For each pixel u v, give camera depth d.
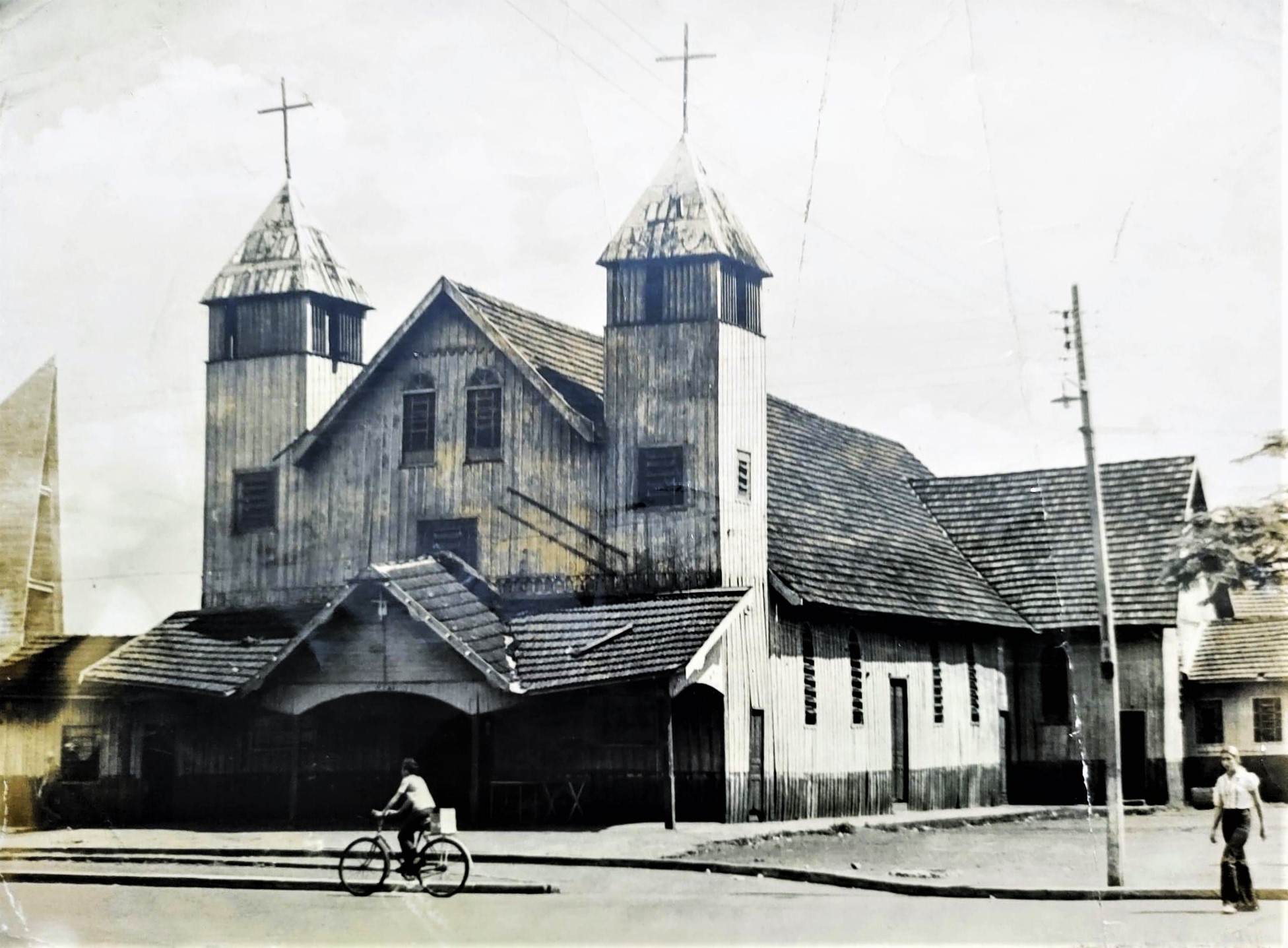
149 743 28.53
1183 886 19.23
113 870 21.95
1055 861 22.19
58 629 30.42
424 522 29.12
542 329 29.44
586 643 26.16
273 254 31.06
